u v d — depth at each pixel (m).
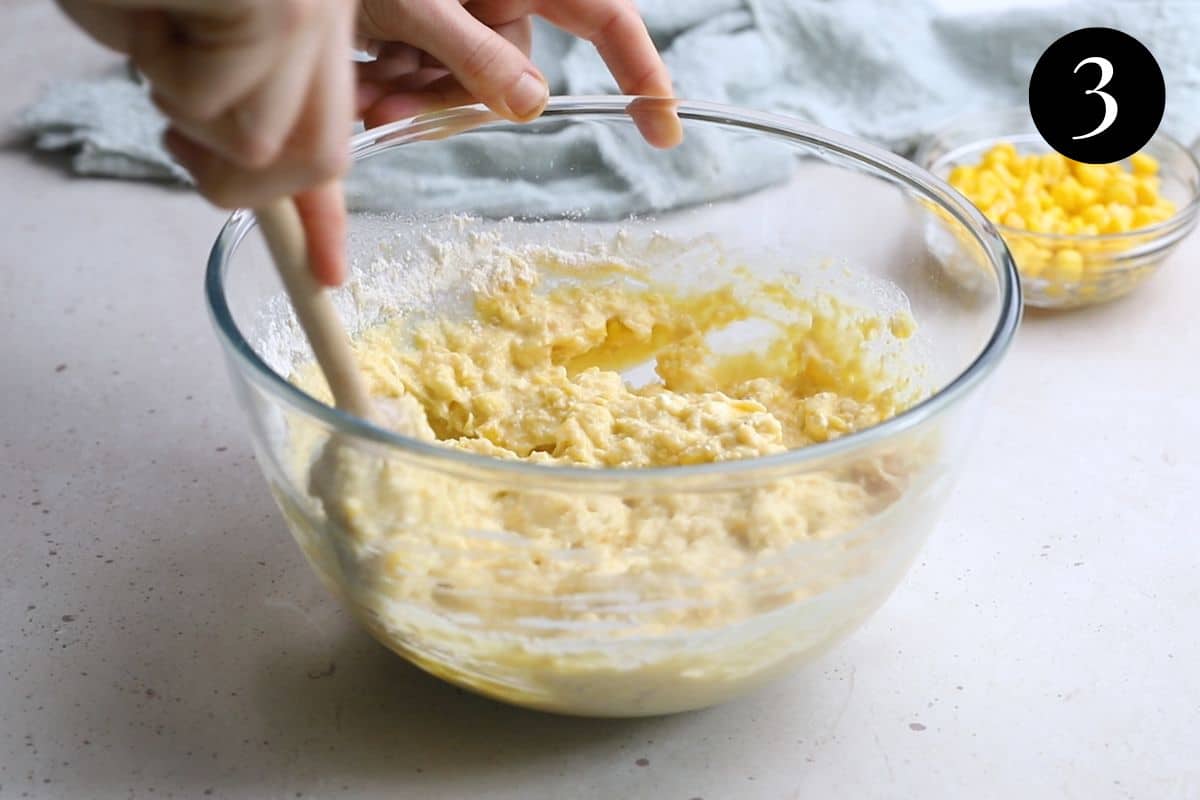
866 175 0.54
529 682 0.44
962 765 0.47
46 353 0.62
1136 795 0.46
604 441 0.52
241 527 0.55
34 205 0.71
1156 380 0.62
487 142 0.56
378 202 0.55
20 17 0.86
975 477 0.57
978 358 0.44
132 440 0.58
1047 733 0.48
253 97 0.33
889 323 0.55
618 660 0.43
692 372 0.58
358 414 0.44
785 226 0.57
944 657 0.50
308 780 0.46
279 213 0.40
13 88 0.80
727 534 0.45
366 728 0.48
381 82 0.59
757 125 0.56
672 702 0.45
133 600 0.52
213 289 0.45
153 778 0.46
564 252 0.58
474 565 0.43
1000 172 0.71
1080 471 0.58
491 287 0.57
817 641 0.45
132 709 0.48
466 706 0.48
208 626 0.51
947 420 0.43
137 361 0.62
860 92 0.78
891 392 0.55
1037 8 0.78
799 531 0.44
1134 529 0.55
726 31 0.79
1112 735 0.48
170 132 0.35
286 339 0.52
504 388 0.56
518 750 0.47
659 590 0.42
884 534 0.44
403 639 0.45
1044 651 0.50
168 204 0.72
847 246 0.56
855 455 0.41
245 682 0.49
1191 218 0.66
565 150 0.57
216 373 0.62
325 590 0.52
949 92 0.77
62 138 0.74
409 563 0.43
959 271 0.51
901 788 0.46
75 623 0.51
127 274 0.67
